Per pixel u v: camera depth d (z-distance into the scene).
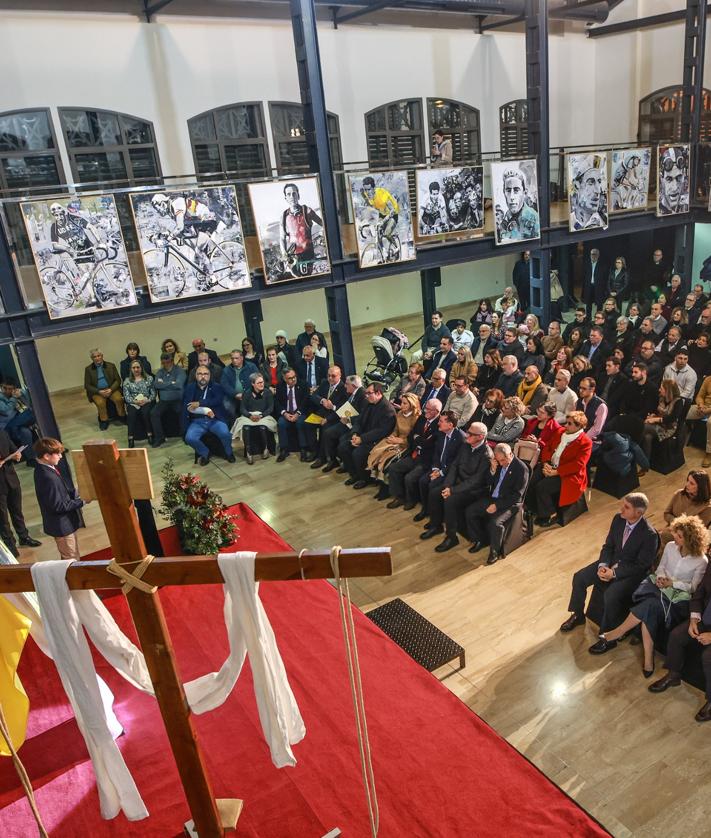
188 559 2.93
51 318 7.86
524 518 7.15
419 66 14.85
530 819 3.90
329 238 9.81
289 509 8.43
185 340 15.61
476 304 19.77
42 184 11.65
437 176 10.26
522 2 14.26
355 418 9.05
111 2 11.47
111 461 2.76
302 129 13.94
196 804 3.55
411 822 3.94
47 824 4.09
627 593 5.38
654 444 8.30
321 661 5.31
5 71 10.91
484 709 5.01
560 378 8.31
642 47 16.39
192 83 12.46
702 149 13.00
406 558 7.06
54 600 3.01
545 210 11.70
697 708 4.88
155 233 8.38
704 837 3.94
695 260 16.58
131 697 5.16
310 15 8.94
